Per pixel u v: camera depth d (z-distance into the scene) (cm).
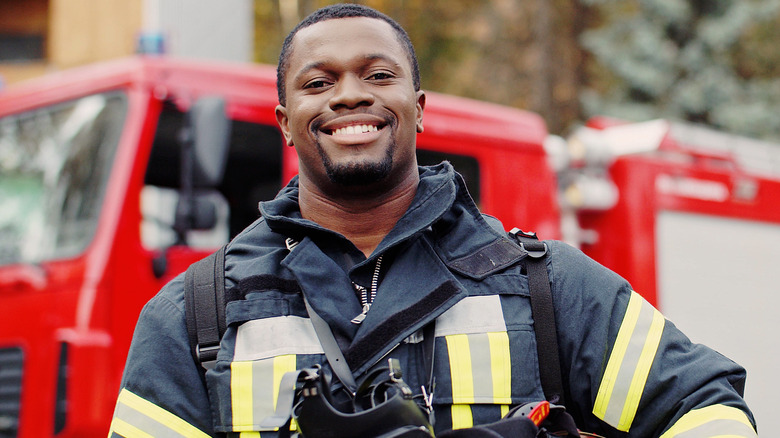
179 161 374
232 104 362
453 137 409
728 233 478
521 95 1515
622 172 442
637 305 152
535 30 1488
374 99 156
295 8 1299
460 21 1505
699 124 1180
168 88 349
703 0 1166
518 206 423
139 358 150
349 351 140
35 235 340
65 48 831
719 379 145
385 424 128
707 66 1159
